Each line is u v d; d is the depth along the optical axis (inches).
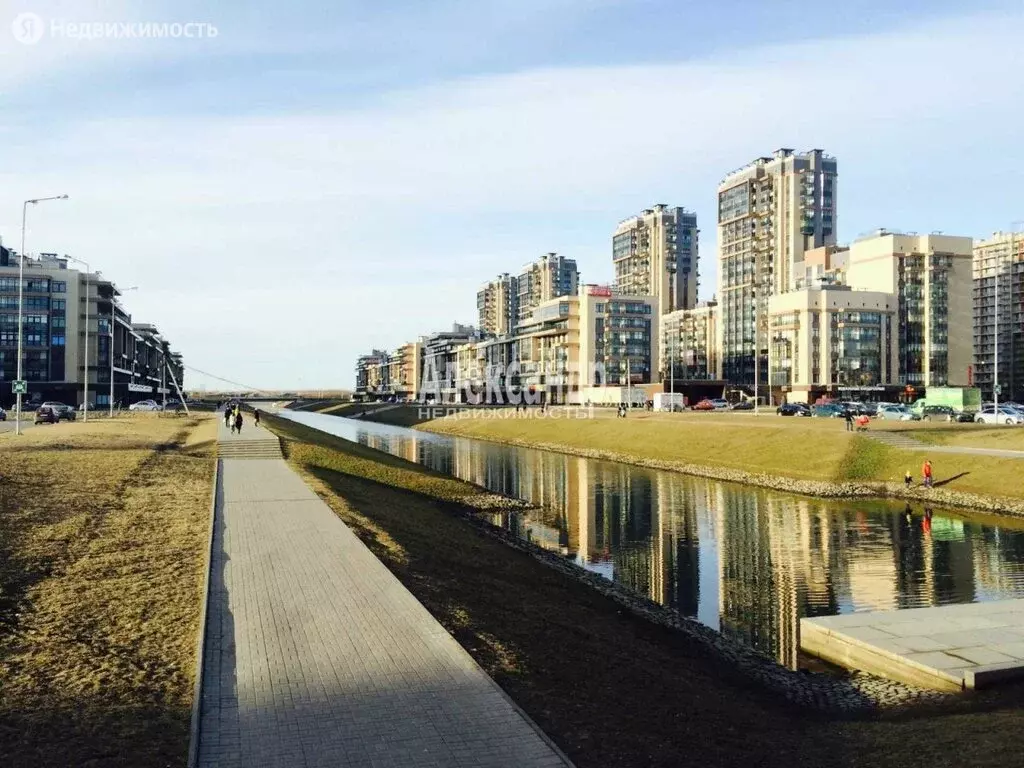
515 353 7062.0
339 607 581.0
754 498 1822.1
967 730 485.4
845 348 4822.8
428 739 366.9
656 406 4473.4
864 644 664.4
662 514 1615.4
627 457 2763.3
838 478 1945.1
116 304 5659.5
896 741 473.1
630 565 1155.9
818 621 735.7
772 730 500.1
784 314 5032.0
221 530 872.9
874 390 4830.2
